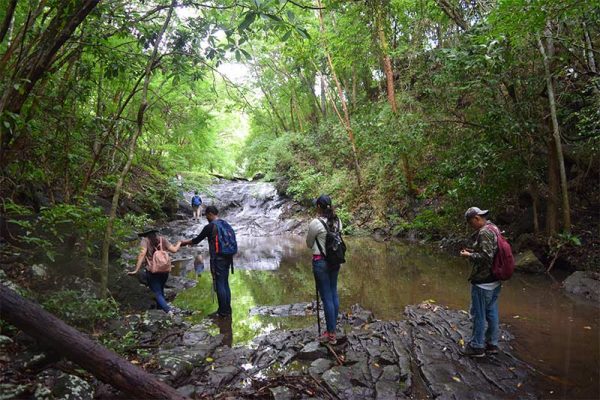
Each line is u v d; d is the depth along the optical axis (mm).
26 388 2830
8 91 3826
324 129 19234
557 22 6676
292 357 4285
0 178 5012
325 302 4582
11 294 2895
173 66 6285
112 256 6930
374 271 8797
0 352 3299
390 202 14297
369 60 13391
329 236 4602
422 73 9914
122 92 7262
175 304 6637
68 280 4801
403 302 6523
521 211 9328
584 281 6516
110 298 4910
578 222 8156
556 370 3900
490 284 4137
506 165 7996
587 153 7965
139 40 5711
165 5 5617
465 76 8039
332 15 13531
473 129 8672
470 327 4992
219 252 5902
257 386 3678
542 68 7531
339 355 4281
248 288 7801
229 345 4828
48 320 2914
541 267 7582
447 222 10734
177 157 16422
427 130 9867
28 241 4379
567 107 8242
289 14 3715
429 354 4223
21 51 3973
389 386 3609
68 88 5773
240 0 5176
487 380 3736
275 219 17766
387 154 11938
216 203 19828
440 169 9703
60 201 6762
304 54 14383
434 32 10883
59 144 5828
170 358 3936
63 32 4238
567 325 5098
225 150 25219
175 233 14094
